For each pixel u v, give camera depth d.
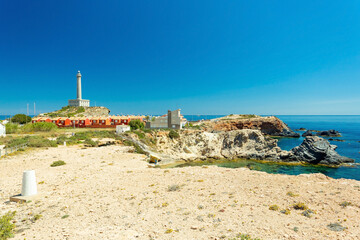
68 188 16.84
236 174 18.52
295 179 16.12
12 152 32.28
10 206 13.16
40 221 10.80
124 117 97.81
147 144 63.38
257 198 12.53
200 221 9.91
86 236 8.96
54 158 30.36
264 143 61.16
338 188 13.54
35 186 15.32
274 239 7.91
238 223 9.44
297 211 10.49
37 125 66.38
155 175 19.91
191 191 14.39
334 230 8.40
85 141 47.78
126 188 16.19
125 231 9.33
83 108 160.38
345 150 65.75
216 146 64.88
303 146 55.59
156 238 8.55
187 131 71.81
